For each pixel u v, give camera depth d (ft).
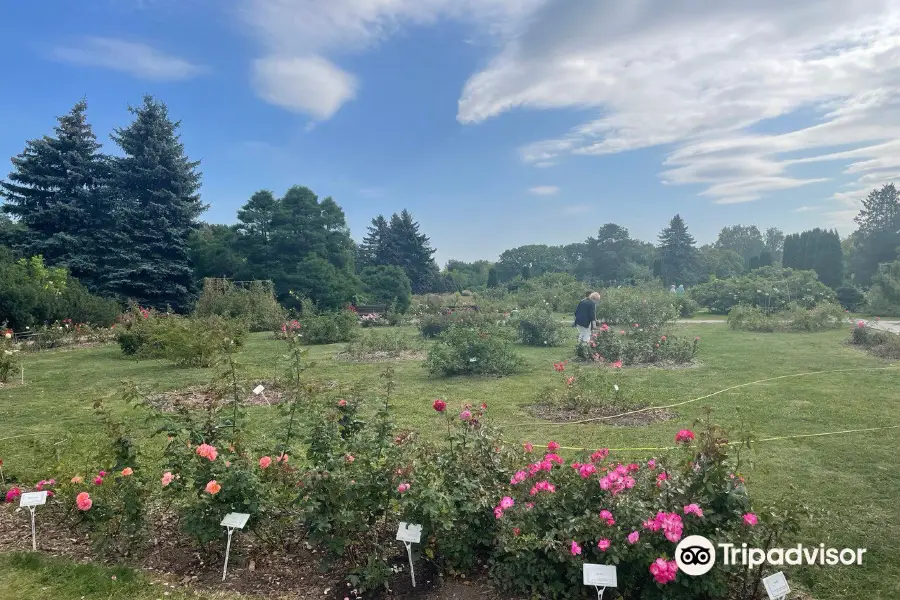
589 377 29.91
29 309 57.88
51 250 85.40
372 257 181.06
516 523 9.61
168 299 89.97
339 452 11.55
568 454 18.26
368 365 38.19
